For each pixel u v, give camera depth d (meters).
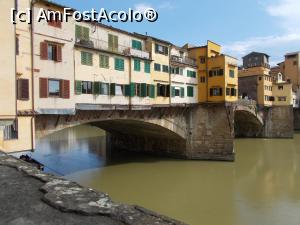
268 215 21.38
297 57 88.06
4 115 17.27
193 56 43.56
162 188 28.30
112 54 29.05
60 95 23.55
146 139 45.72
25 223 4.26
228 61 41.31
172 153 42.53
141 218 4.27
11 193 5.57
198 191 27.52
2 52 17.20
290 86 69.31
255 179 31.66
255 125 69.69
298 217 20.95
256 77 68.00
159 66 35.72
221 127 40.09
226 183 30.09
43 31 22.38
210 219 20.83
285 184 29.77
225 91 40.22
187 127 41.16
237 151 49.81
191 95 41.69
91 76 26.89
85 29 27.50
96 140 57.47
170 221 4.19
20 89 20.80
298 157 44.22
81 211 4.54
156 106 35.06
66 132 68.44
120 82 30.00
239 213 21.86
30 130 21.42
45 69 22.47
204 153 40.53
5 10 17.33
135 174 33.16
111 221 4.26
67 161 38.12
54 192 5.41
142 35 34.22
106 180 30.48
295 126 89.81
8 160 8.62
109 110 29.77
